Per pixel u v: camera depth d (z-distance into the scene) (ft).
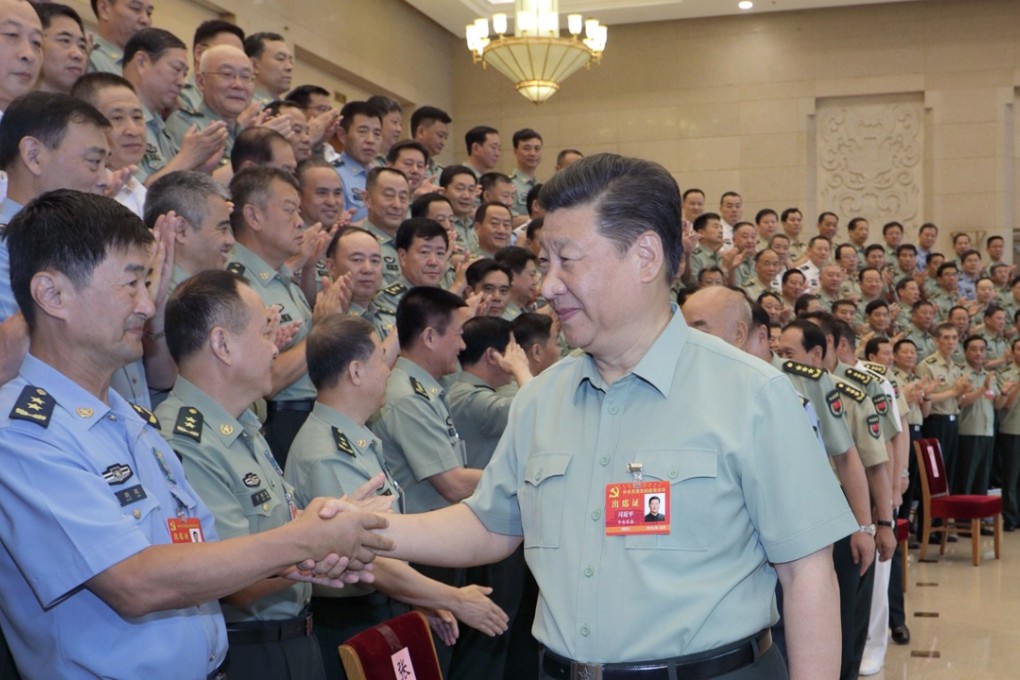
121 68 15.53
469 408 13.07
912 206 41.01
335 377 9.73
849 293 32.40
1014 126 40.37
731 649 5.19
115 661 5.88
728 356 5.58
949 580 23.31
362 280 13.75
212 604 6.64
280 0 31.81
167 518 6.34
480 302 14.37
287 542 5.90
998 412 31.14
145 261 6.19
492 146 25.62
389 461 11.49
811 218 41.52
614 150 42.93
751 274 29.25
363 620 10.12
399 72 39.75
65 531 5.59
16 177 8.47
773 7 40.63
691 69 42.32
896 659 17.30
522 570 12.85
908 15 40.75
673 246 5.57
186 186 10.07
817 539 5.19
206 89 15.80
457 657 12.31
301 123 16.56
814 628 5.21
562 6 40.47
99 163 8.67
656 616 5.18
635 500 5.35
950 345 29.86
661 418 5.49
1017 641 18.31
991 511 24.79
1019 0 39.96
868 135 41.39
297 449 9.55
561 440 5.81
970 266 36.76
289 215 11.86
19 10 10.26
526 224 21.88
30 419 5.75
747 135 41.86
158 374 9.57
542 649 5.70
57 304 5.94
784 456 5.26
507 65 32.71
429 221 15.43
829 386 14.01
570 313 5.56
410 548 6.25
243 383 8.20
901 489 18.25
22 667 6.11
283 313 11.76
